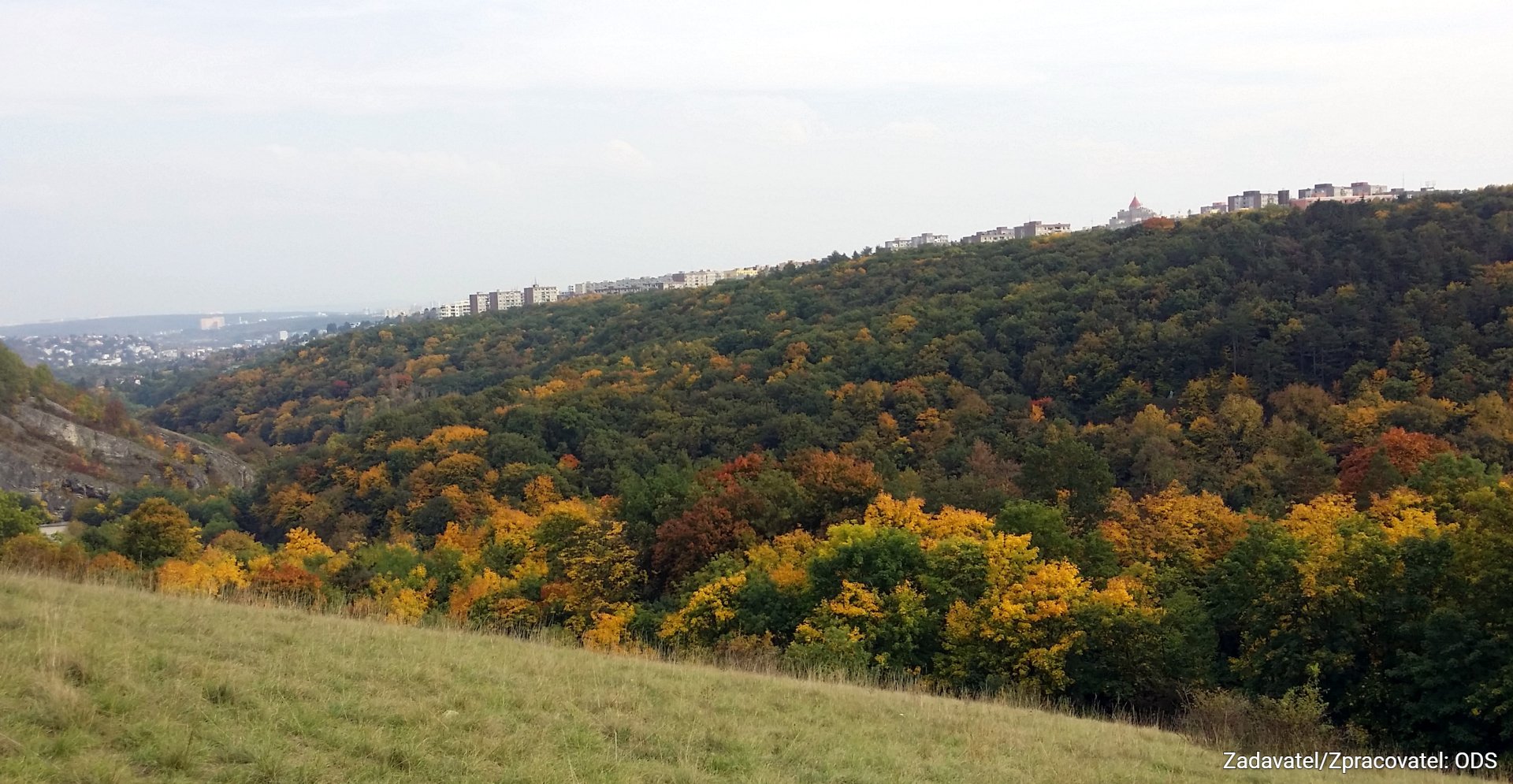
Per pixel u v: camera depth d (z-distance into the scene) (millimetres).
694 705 12234
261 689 9227
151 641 10555
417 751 8195
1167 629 26094
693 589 33656
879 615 27141
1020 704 19812
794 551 34844
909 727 13242
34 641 9367
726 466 52469
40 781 6324
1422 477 38750
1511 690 18672
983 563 28984
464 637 15367
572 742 9523
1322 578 23781
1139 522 42094
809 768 10055
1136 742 14438
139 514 43250
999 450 61906
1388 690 21688
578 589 36469
